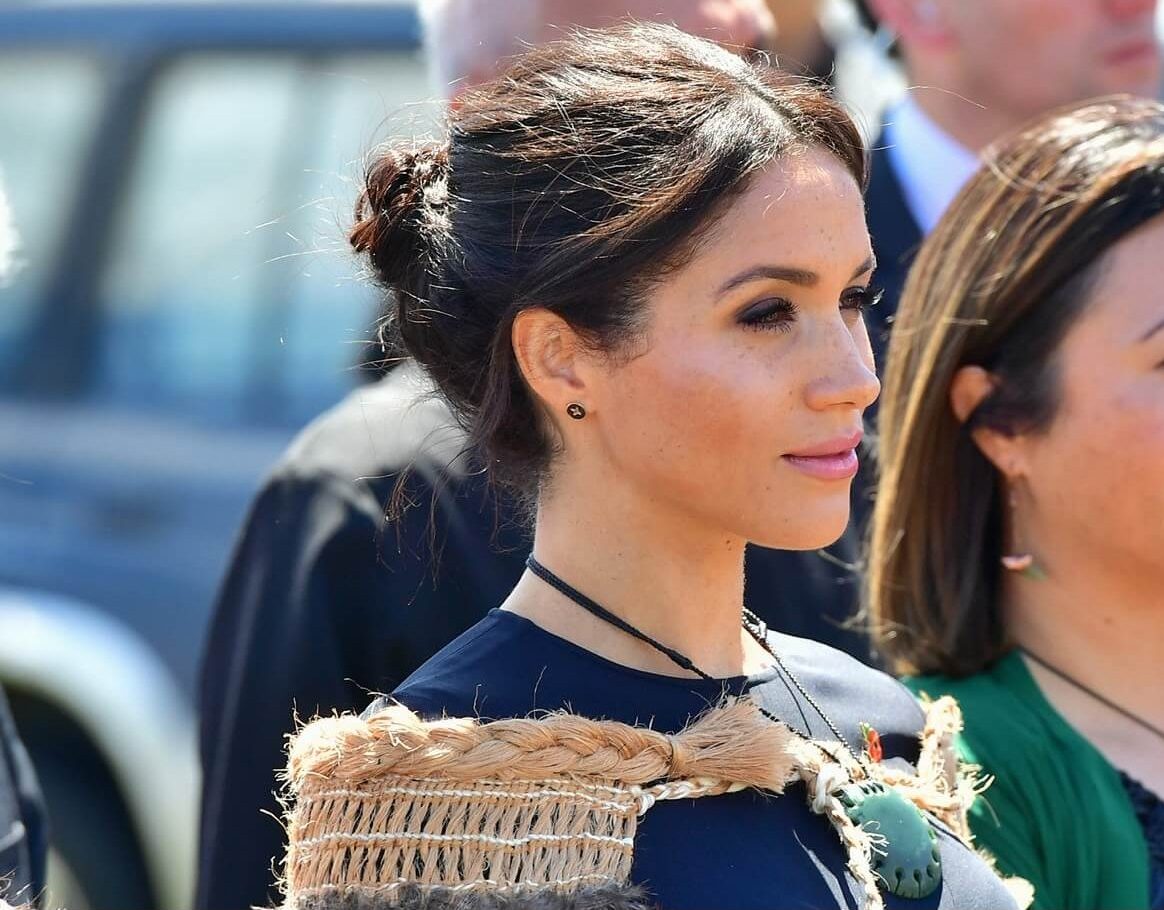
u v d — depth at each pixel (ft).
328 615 19.38
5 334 38.45
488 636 15.02
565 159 14.37
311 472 20.17
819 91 15.02
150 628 35.53
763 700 15.62
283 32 37.91
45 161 38.93
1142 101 21.48
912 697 17.58
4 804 18.95
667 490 14.46
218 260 37.42
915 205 27.84
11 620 35.96
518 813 13.52
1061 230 20.07
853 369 14.25
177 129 38.24
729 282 14.01
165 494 36.37
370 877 13.44
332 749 13.78
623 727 13.99
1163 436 19.47
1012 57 27.43
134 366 37.68
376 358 22.67
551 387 14.57
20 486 37.42
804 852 14.33
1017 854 19.08
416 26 37.24
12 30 40.04
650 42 15.24
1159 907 18.94
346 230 17.66
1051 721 19.85
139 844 34.73
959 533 20.97
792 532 14.32
